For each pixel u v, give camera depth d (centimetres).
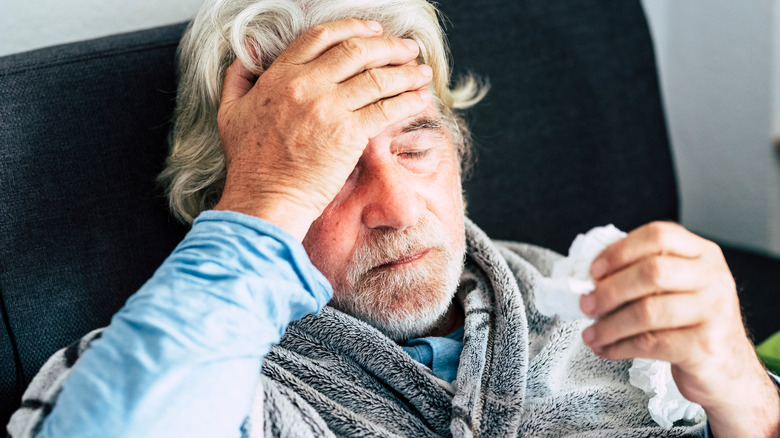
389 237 66
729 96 141
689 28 146
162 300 49
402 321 69
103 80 80
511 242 102
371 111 59
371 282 68
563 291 48
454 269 71
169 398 46
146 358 46
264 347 51
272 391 62
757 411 57
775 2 128
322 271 68
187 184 78
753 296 115
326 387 68
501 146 106
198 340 48
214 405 47
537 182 109
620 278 47
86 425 45
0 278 73
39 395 58
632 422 73
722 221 150
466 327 74
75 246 76
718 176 148
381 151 65
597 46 113
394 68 60
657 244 47
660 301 47
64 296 75
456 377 71
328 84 59
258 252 53
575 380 77
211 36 72
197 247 53
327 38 61
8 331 73
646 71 118
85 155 78
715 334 48
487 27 105
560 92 110
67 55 80
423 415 68
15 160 75
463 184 104
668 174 121
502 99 106
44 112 77
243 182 58
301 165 57
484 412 68
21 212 74
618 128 115
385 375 69
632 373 74
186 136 77
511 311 74
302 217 57
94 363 47
